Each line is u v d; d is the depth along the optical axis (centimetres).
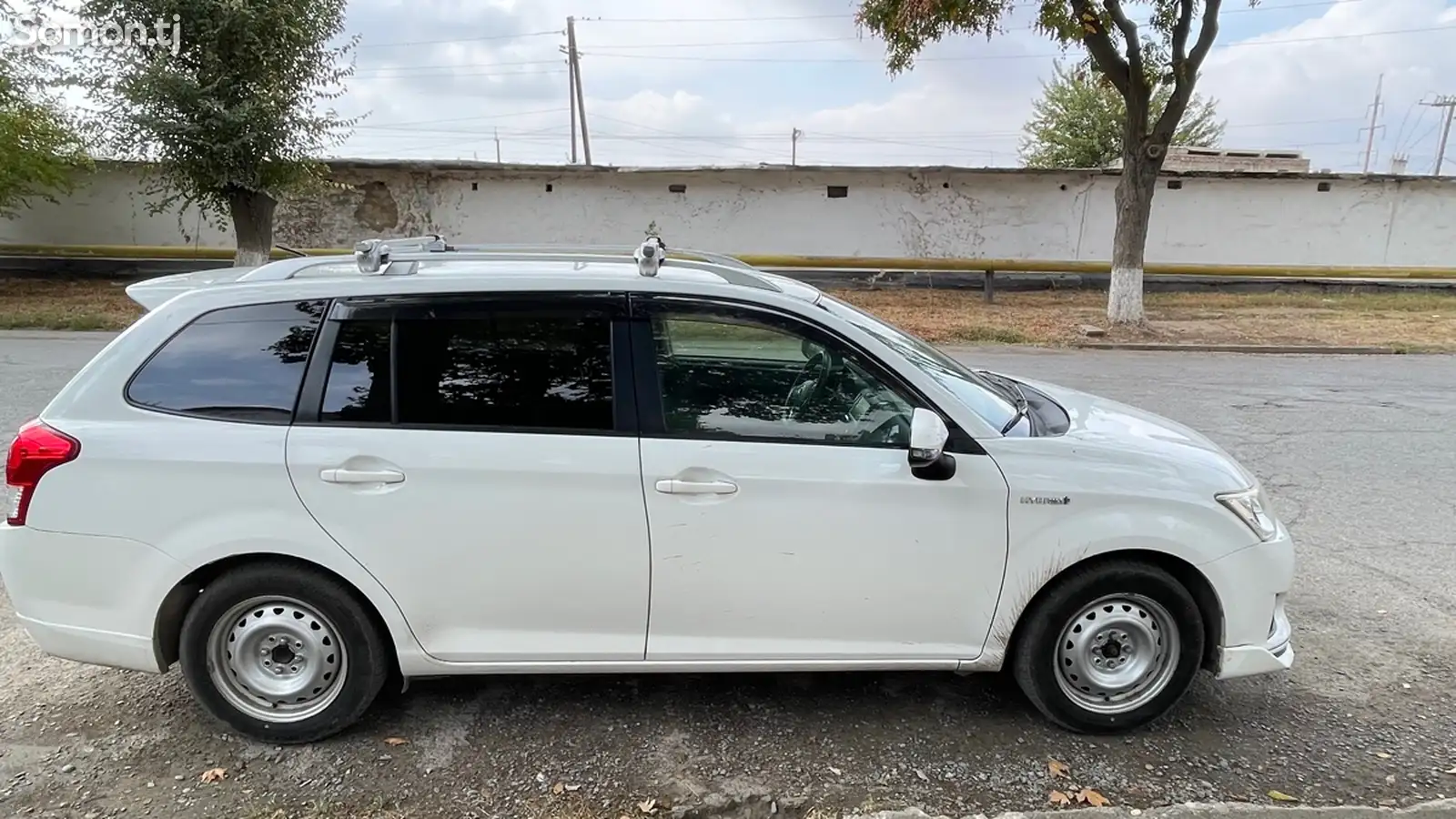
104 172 1803
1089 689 304
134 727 304
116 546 279
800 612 294
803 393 295
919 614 296
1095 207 1977
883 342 302
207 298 288
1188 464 302
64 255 1745
